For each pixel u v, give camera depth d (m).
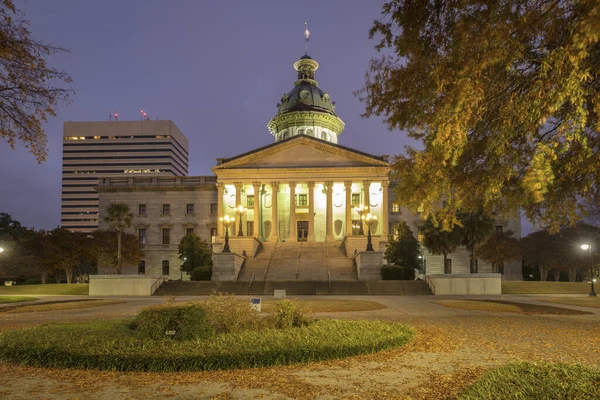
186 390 9.09
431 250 56.91
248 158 72.19
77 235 65.19
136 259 74.06
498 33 9.98
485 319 21.80
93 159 178.00
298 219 75.50
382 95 13.61
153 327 12.55
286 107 95.06
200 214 81.19
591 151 11.13
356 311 26.28
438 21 11.85
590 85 11.03
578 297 40.00
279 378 9.84
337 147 71.75
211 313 14.29
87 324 16.28
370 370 10.54
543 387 7.69
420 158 12.88
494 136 12.33
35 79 14.48
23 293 48.00
